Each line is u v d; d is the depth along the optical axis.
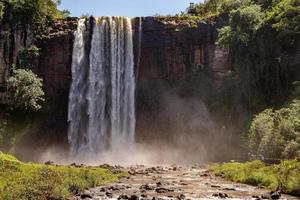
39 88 56.94
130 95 63.62
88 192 21.48
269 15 56.12
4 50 60.12
